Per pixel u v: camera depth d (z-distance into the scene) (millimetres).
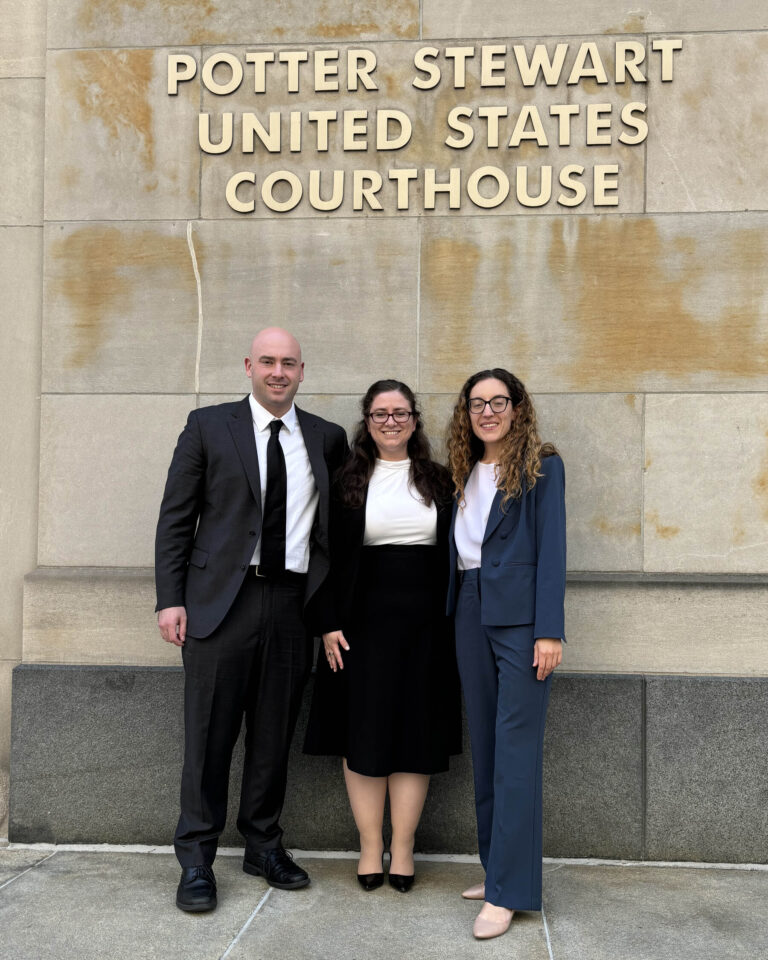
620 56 3504
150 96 3660
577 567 3523
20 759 3547
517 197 3539
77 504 3672
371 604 3012
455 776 3430
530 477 2879
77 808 3529
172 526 3039
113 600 3592
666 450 3498
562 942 2715
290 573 3068
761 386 3463
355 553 3025
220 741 3023
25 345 3762
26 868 3285
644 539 3502
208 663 2984
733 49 3482
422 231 3578
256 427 3123
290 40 3635
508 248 3549
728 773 3357
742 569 3469
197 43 3654
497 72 3564
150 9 3662
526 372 3543
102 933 2754
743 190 3475
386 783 3221
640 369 3508
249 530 3021
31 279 3762
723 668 3416
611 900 3016
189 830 2982
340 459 3232
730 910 2939
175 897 3016
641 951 2660
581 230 3523
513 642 2855
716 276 3482
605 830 3389
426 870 3283
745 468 3471
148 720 3523
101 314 3666
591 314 3521
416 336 3580
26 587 3623
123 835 3520
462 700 3422
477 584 2947
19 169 3764
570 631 3459
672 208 3496
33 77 3762
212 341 3641
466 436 3051
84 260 3670
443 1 3578
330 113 3605
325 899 3008
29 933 2750
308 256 3617
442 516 3068
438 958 2617
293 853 3447
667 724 3375
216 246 3639
